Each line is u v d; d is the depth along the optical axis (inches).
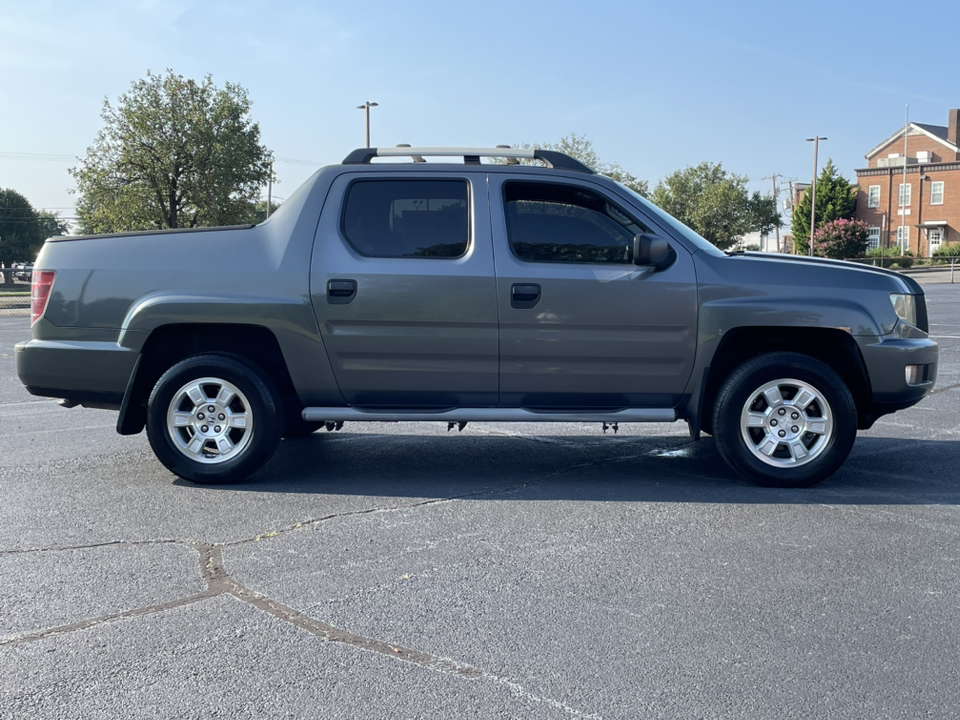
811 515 190.7
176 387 217.2
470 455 256.8
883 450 260.7
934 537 174.7
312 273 212.8
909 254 2522.1
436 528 182.4
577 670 117.7
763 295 209.8
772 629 130.6
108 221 1673.2
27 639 128.6
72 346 217.0
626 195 215.9
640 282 209.8
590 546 169.8
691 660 120.5
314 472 235.0
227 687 113.6
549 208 215.5
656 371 213.3
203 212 1659.7
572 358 212.2
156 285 215.5
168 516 192.4
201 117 1605.6
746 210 2716.5
